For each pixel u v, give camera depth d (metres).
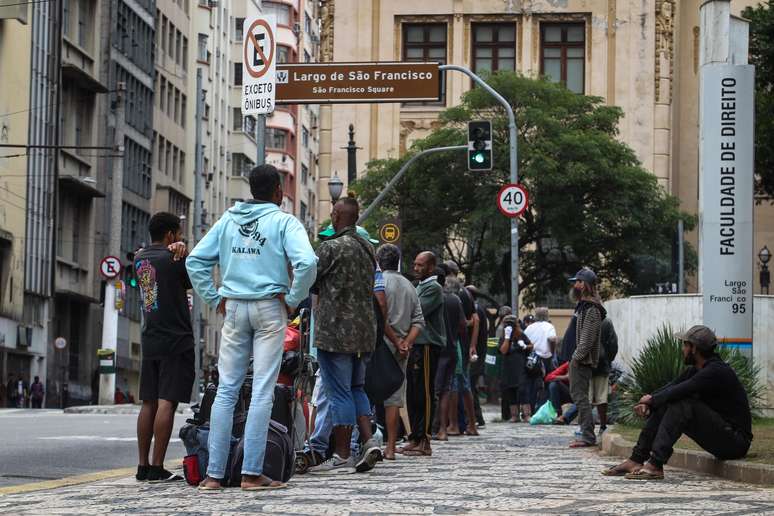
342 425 14.12
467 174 51.47
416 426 17.00
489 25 62.84
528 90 52.31
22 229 63.66
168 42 91.06
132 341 79.06
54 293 67.56
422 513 10.09
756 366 24.66
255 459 11.92
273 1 126.75
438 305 16.91
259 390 11.88
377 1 63.06
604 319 20.09
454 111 52.56
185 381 13.01
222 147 113.81
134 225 81.06
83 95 73.06
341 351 13.84
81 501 11.15
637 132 62.00
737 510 10.34
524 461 16.16
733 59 19.16
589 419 19.23
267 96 17.33
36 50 65.44
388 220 34.47
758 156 52.50
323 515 9.93
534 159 49.78
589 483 12.93
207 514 10.01
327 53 63.09
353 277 13.89
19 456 17.86
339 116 62.59
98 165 75.50
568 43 62.66
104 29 75.56
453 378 22.48
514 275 36.03
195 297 67.06
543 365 29.48
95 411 41.97
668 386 13.78
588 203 51.91
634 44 62.22
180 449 19.78
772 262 64.44
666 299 27.36
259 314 11.89
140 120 81.88
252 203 12.07
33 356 65.00
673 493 11.87
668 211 51.44
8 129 62.12
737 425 13.70
